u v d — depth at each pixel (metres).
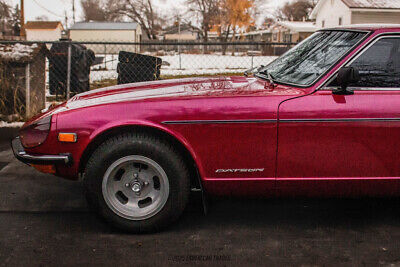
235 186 3.20
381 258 2.97
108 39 49.00
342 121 3.08
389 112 3.09
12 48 7.43
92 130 3.13
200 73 16.53
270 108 3.09
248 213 3.71
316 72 3.24
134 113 3.12
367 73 3.19
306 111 3.08
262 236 3.29
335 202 3.97
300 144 3.12
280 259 2.94
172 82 3.81
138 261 2.91
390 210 3.81
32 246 3.11
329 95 3.12
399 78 3.20
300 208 3.84
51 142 3.16
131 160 3.14
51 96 10.50
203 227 3.44
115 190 3.24
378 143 3.12
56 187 4.36
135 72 8.93
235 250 3.07
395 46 3.24
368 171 3.17
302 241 3.21
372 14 25.78
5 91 7.16
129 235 3.29
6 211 3.74
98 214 3.24
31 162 3.22
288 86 3.32
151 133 3.18
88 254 3.00
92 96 3.56
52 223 3.51
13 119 7.21
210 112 3.10
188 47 48.03
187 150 3.13
